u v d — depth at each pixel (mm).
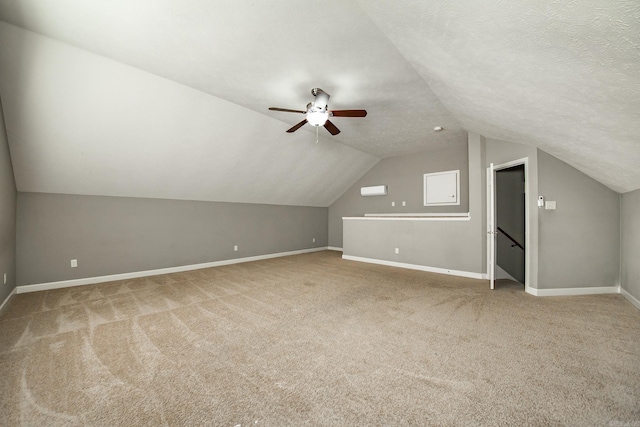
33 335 2316
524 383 1653
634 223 3018
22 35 2270
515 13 1315
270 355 1999
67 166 3539
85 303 3170
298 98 3564
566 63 1512
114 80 2885
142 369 1816
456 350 2059
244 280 4328
